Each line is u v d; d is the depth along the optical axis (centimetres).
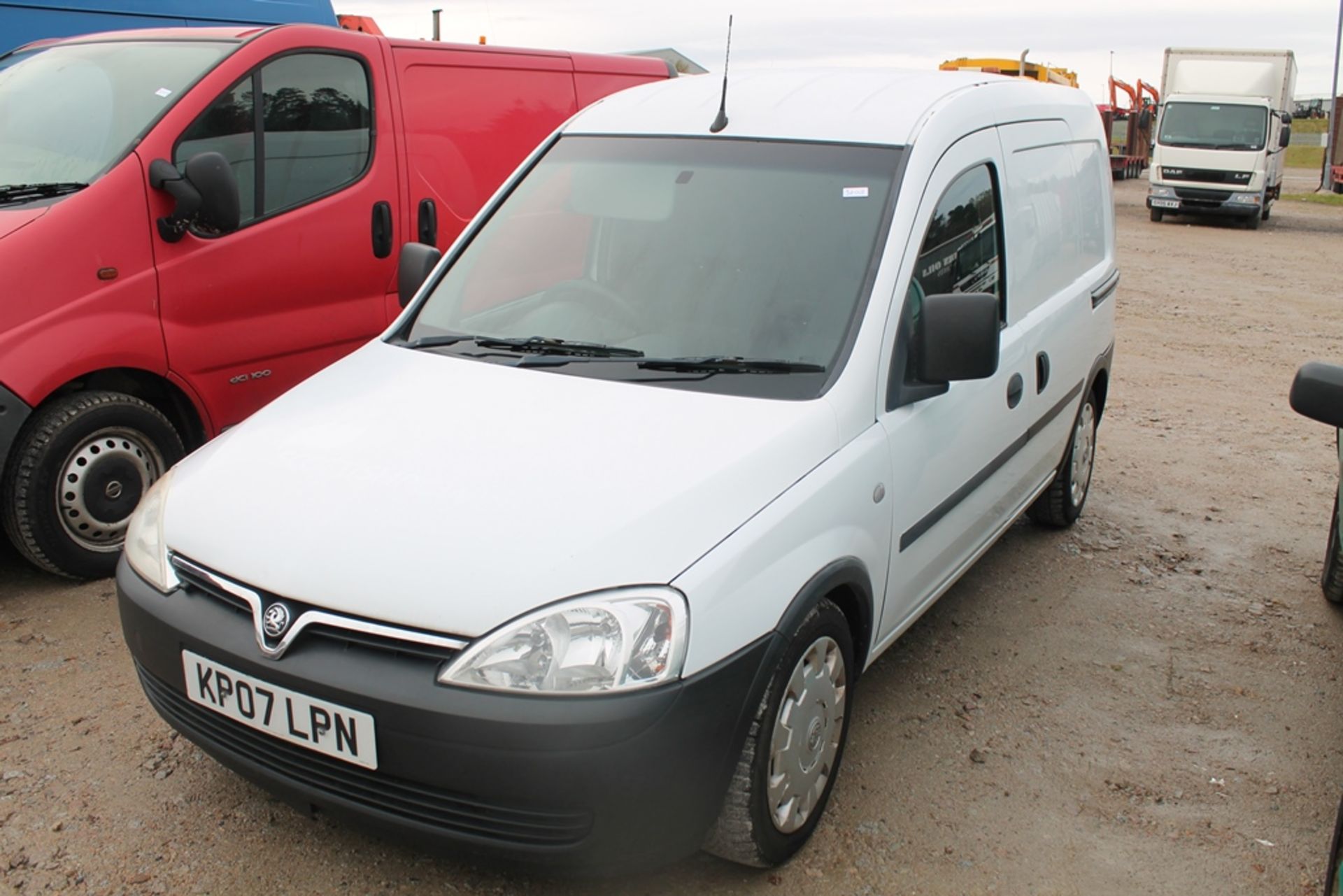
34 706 360
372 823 250
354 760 245
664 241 347
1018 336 410
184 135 469
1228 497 612
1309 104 7306
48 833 299
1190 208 2244
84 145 469
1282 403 823
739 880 290
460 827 244
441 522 255
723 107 369
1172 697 395
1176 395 840
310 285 520
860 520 299
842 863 299
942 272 351
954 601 467
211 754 273
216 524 271
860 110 365
